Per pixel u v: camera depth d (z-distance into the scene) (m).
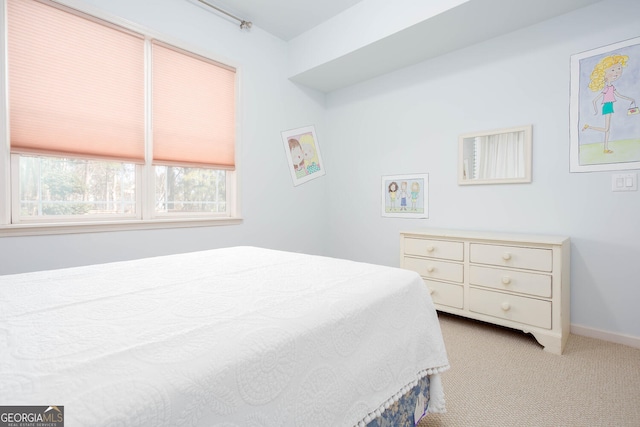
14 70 1.68
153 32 2.17
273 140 3.01
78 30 1.88
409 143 2.87
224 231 2.64
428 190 2.75
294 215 3.21
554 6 1.97
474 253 2.08
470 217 2.51
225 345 0.58
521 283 1.89
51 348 0.55
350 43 2.57
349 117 3.34
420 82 2.78
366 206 3.22
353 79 3.15
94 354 0.53
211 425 0.50
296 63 3.03
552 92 2.11
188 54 2.38
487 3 1.94
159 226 2.24
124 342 0.58
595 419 1.22
